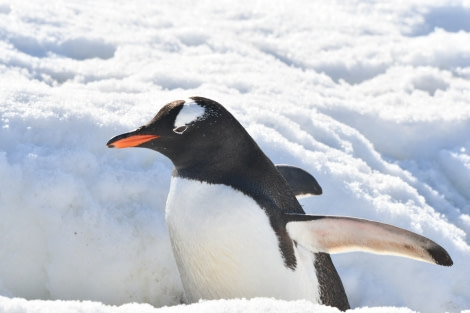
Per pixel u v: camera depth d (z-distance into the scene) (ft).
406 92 86.07
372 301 49.88
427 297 51.49
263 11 116.78
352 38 105.19
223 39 92.73
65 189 45.47
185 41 89.92
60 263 44.14
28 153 46.85
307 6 126.00
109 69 73.77
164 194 48.34
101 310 28.91
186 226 40.32
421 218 55.57
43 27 83.56
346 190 54.44
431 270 52.16
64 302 29.40
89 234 45.03
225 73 77.87
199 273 40.86
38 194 45.03
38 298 44.19
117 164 49.26
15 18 84.53
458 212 63.57
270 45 96.02
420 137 73.36
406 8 127.75
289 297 40.52
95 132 50.21
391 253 39.63
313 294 41.65
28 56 73.20
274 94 71.41
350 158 60.95
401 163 70.59
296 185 46.93
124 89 66.33
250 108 61.67
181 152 41.42
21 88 52.21
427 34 114.32
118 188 47.47
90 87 66.08
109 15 97.76
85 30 87.04
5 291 42.73
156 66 76.18
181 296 46.01
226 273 40.16
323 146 60.64
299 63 92.12
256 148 42.63
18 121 48.73
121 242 45.24
